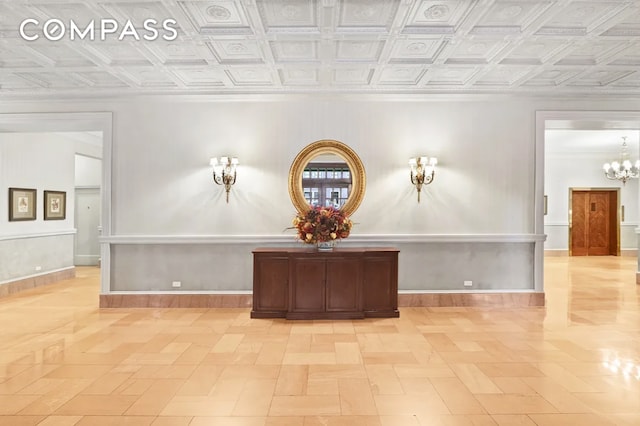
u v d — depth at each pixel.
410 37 4.43
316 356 4.14
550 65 5.22
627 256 13.33
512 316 5.73
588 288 7.84
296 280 5.55
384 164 6.31
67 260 8.98
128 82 5.88
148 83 5.95
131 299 6.25
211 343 4.55
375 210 6.31
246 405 3.10
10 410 3.03
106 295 6.23
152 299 6.25
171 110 6.32
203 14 4.00
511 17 4.05
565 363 3.95
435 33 4.32
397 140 6.32
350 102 6.31
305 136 6.32
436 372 3.73
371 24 4.23
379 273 5.67
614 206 13.47
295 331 5.01
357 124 6.31
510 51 4.79
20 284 7.54
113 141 6.30
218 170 6.26
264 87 6.11
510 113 6.36
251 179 6.31
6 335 4.85
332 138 6.31
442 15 4.03
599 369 3.80
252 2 3.72
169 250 6.30
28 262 7.82
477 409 3.04
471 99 6.31
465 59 5.13
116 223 6.30
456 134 6.34
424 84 5.97
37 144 8.12
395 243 6.30
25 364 3.93
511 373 3.71
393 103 6.32
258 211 6.31
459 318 5.62
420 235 6.26
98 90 6.13
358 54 4.97
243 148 6.31
